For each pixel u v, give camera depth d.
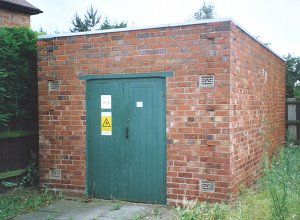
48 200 6.96
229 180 6.12
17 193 7.41
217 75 6.14
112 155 7.00
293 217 4.51
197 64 6.28
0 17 10.32
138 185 6.81
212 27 6.16
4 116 7.11
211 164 6.23
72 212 6.23
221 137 6.15
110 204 6.71
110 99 6.99
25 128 7.98
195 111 6.32
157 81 6.62
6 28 7.62
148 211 6.21
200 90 6.27
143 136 6.75
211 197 6.23
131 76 6.77
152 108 6.68
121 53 6.84
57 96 7.40
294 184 6.09
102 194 7.10
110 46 6.93
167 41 6.48
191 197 6.38
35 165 8.09
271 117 9.87
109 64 6.94
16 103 7.61
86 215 6.04
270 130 9.52
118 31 6.84
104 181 7.08
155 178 6.68
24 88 7.83
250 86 7.56
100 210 6.32
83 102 7.19
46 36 7.41
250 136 7.53
